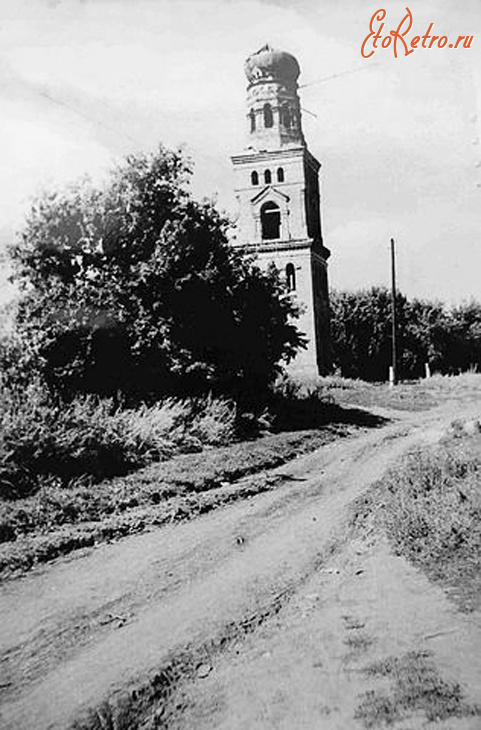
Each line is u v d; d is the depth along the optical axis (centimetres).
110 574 965
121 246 2189
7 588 910
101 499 1318
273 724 569
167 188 2203
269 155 4178
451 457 1584
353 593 858
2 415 1582
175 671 680
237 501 1438
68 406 1884
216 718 591
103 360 2164
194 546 1100
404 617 759
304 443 2198
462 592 809
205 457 1831
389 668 637
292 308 2822
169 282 2217
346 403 3356
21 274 2161
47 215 2080
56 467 1463
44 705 619
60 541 1075
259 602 855
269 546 1096
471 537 974
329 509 1325
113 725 592
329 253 4412
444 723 537
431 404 3406
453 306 5428
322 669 657
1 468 1354
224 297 2417
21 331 2133
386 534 1086
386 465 1777
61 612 829
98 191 2122
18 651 727
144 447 1772
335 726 553
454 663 639
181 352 2223
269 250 4138
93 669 684
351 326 5319
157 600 870
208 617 811
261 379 2655
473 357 5472
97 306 2136
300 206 4159
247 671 672
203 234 2320
